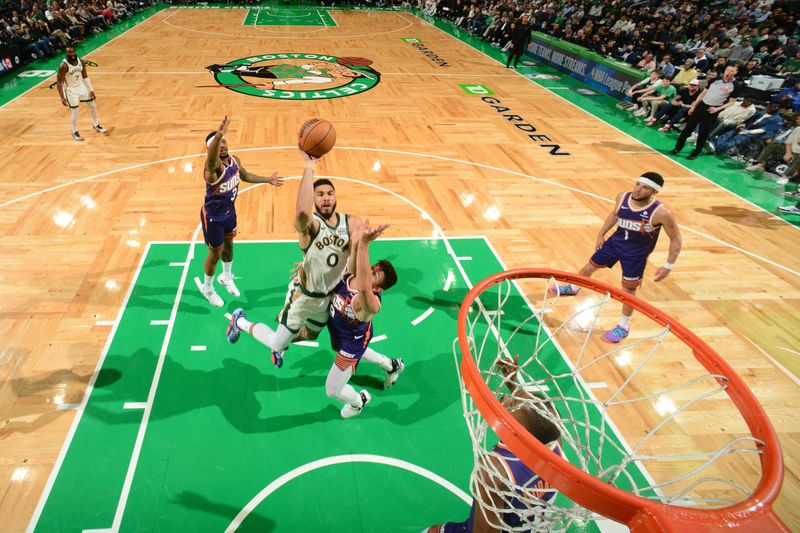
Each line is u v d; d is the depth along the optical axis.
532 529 2.36
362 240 2.99
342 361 3.80
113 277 5.68
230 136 9.72
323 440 4.02
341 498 3.60
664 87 12.11
